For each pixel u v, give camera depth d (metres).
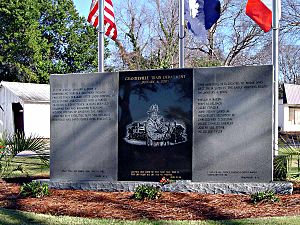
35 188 6.61
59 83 7.45
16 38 31.16
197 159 6.84
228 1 28.00
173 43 29.84
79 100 7.36
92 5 10.30
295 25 24.88
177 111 6.95
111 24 10.34
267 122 6.61
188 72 6.93
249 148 6.66
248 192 6.53
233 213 5.32
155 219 5.07
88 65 35.78
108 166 7.21
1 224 4.94
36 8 32.19
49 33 35.12
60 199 6.32
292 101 30.86
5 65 31.89
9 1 30.50
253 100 6.65
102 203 6.00
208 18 9.42
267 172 6.61
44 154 8.21
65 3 35.44
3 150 8.25
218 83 6.80
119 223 4.90
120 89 7.21
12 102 24.08
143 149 7.07
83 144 7.33
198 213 5.34
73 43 34.84
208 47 28.86
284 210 5.45
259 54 27.33
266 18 9.29
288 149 7.48
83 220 5.07
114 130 7.20
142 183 6.91
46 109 24.48
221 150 6.76
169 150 6.96
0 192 6.91
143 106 7.10
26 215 5.37
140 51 32.38
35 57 31.53
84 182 7.13
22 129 23.75
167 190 6.77
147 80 7.09
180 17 9.73
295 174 7.76
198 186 6.68
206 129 6.83
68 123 7.41
